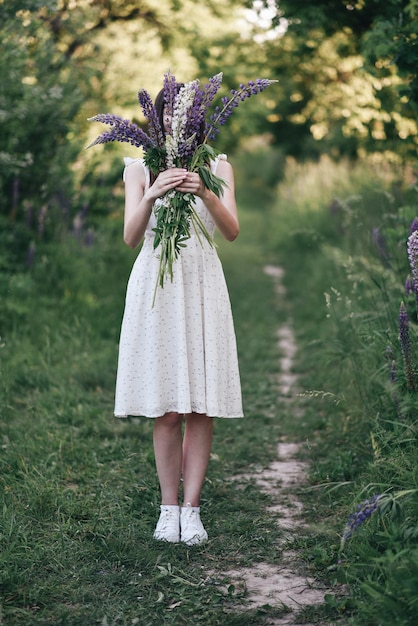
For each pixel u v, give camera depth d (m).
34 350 5.97
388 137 6.97
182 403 3.13
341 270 7.19
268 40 10.56
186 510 3.28
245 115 13.71
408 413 3.53
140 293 3.20
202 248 3.26
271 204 21.62
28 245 7.70
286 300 9.82
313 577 2.92
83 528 3.28
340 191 11.69
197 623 2.58
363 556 2.84
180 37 10.55
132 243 3.23
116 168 9.73
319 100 10.89
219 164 3.38
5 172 7.55
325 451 4.41
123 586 2.84
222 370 3.26
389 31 4.95
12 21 7.36
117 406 3.21
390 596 2.41
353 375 4.69
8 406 4.72
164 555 3.07
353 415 4.62
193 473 3.34
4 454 4.11
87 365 5.83
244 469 4.27
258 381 6.23
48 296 7.14
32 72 8.23
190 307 3.20
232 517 3.52
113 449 4.36
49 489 3.61
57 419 4.81
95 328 6.79
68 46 9.38
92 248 8.43
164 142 3.10
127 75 10.05
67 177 8.45
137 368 3.20
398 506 2.71
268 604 2.66
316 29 7.17
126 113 9.84
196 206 3.26
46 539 3.18
